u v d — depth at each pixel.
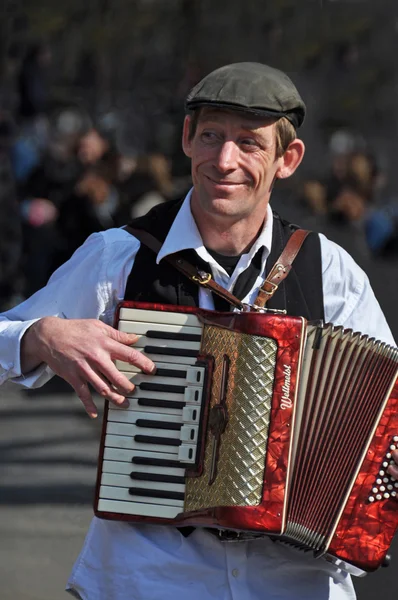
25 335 4.59
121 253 4.72
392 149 17.50
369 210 14.45
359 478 4.50
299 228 4.91
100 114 19.19
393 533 4.51
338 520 4.47
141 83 20.55
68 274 4.80
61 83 20.66
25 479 9.59
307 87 18.95
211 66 19.89
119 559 4.58
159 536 4.59
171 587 4.52
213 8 20.31
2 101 18.80
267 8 19.69
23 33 21.02
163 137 17.59
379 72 18.88
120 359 4.46
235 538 4.50
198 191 4.58
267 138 4.50
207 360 4.48
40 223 14.77
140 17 21.19
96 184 13.46
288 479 4.35
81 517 8.77
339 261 4.84
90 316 4.77
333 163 15.31
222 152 4.46
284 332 4.36
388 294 11.88
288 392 4.36
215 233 4.66
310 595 4.66
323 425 4.47
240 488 4.34
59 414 11.84
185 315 4.52
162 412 4.51
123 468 4.52
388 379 4.55
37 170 15.02
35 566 7.79
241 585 4.55
